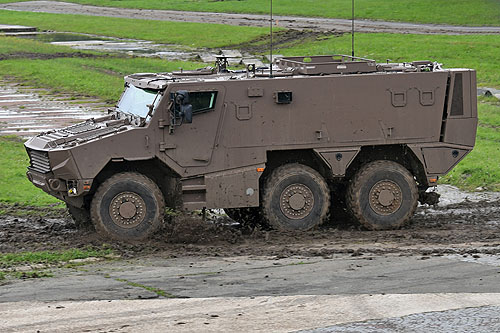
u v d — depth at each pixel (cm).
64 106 6975
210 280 2636
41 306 2362
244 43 11575
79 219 3419
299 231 3334
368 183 3378
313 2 15538
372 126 3334
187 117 3111
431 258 2911
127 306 2356
